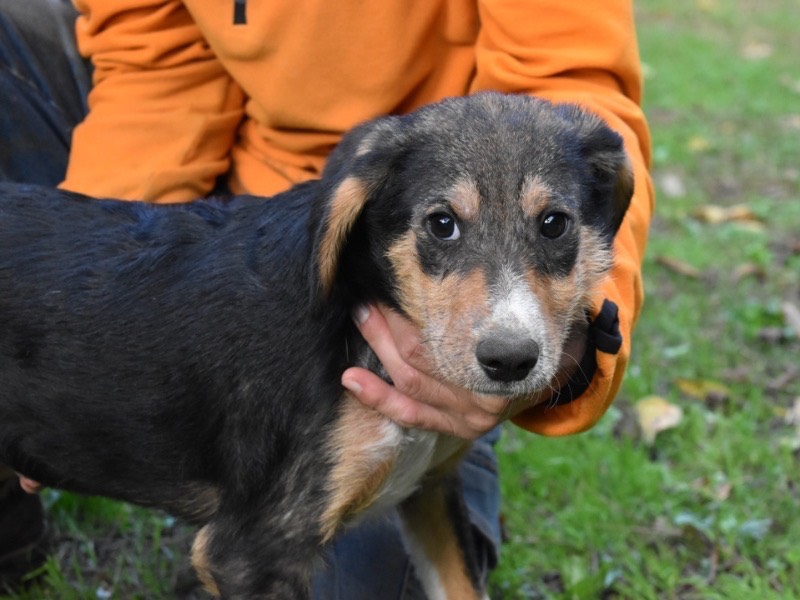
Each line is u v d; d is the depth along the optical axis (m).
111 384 0.78
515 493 1.07
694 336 1.34
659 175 1.88
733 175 1.91
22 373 0.79
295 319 0.75
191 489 0.80
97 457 0.80
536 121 0.74
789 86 2.40
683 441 1.15
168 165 0.94
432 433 0.78
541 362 0.69
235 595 0.76
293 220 0.76
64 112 1.00
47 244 0.80
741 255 1.58
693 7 3.16
